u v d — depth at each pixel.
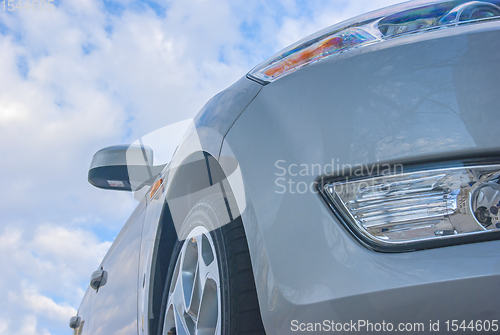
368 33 1.08
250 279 0.99
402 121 0.83
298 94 0.94
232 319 0.98
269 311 0.82
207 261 1.20
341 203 0.83
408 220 0.80
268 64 1.18
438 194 0.80
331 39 1.11
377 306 0.73
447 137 0.80
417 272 0.74
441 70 0.85
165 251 1.45
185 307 1.29
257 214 0.89
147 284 1.49
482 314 0.71
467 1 1.10
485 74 0.83
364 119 0.85
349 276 0.76
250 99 1.06
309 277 0.79
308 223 0.82
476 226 0.78
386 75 0.87
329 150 0.85
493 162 0.79
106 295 1.88
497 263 0.72
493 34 0.87
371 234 0.80
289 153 0.89
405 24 1.07
